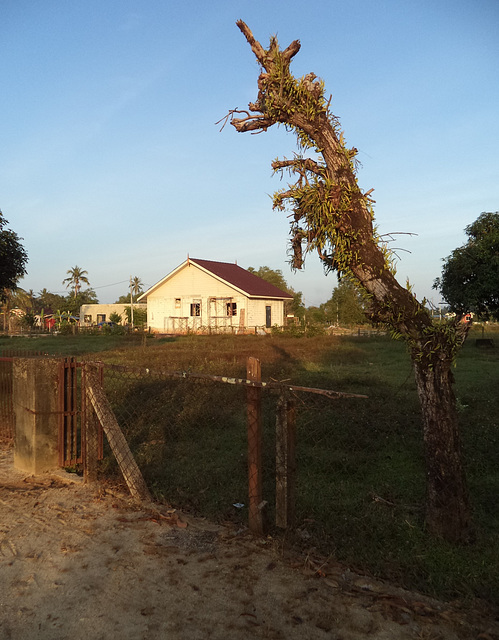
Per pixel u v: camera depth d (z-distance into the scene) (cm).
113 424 506
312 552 367
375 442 647
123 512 448
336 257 395
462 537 379
